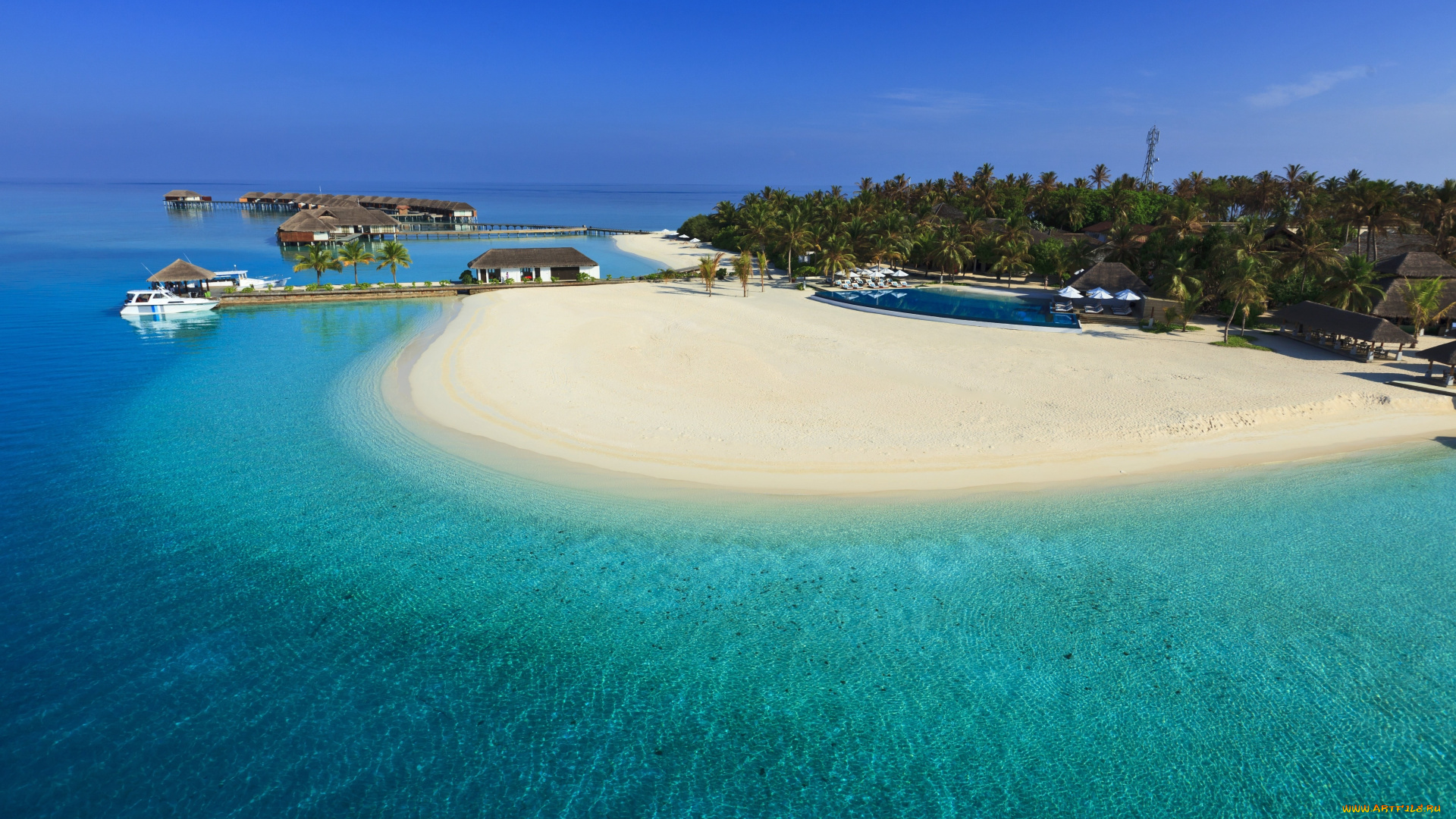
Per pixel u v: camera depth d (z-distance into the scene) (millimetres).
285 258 94000
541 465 26656
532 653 16656
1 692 15102
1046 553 20844
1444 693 15422
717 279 79250
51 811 12414
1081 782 13359
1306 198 78000
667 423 30266
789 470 25984
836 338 46719
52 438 28859
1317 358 41875
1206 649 16797
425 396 34719
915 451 27406
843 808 12859
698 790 13172
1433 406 32656
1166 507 23609
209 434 29656
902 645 16953
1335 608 18359
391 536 21609
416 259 98438
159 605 18188
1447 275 49781
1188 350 44000
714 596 18781
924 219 90438
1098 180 125688
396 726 14531
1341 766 13648
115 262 82000
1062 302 58688
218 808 12594
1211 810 12781
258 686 15516
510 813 12672
